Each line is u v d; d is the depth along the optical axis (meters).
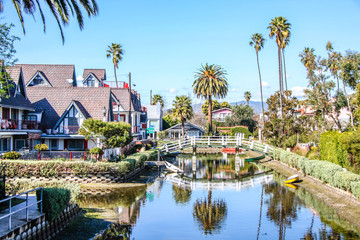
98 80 66.88
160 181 37.84
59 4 18.50
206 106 122.94
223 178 40.41
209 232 20.14
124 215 23.38
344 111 57.91
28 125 41.25
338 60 40.72
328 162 31.44
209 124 77.94
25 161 32.12
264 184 35.88
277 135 57.94
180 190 32.72
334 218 22.52
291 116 58.84
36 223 16.12
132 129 61.53
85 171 32.88
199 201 28.12
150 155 48.72
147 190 32.38
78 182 33.38
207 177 41.16
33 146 42.81
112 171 33.44
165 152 52.97
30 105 43.72
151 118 88.50
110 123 35.88
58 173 32.62
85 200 27.42
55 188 17.91
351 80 38.78
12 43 22.22
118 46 77.94
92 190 31.45
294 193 30.59
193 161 51.19
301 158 37.94
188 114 75.00
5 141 38.78
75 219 21.25
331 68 41.66
